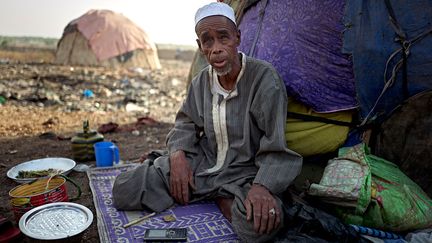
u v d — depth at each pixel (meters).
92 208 2.64
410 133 2.48
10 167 3.59
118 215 2.47
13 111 6.63
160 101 8.53
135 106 7.63
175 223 2.35
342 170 2.34
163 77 13.39
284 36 2.67
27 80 10.41
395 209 2.14
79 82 10.66
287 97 2.50
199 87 2.59
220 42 2.18
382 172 2.35
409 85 2.47
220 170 2.53
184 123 2.75
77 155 3.69
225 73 2.25
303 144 2.57
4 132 5.11
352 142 2.64
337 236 1.95
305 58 2.56
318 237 1.97
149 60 16.84
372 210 2.18
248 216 2.04
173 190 2.52
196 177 2.58
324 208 2.29
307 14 2.59
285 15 2.71
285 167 2.24
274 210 2.02
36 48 24.48
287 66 2.61
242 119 2.41
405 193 2.20
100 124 5.87
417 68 2.42
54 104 7.53
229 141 2.49
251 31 3.00
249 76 2.35
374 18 2.43
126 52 16.11
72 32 16.33
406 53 2.40
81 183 3.10
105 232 2.24
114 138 4.87
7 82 9.77
